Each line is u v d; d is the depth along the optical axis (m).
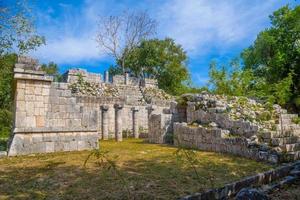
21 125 10.19
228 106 13.92
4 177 6.62
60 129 10.93
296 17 29.45
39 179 6.41
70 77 27.19
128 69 48.88
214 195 5.22
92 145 11.67
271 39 30.88
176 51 48.88
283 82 19.25
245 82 24.70
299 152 9.43
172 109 16.11
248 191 5.07
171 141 15.52
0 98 19.97
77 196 5.21
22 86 10.36
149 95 29.83
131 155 9.94
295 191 6.13
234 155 10.20
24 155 9.76
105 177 6.57
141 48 48.22
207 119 13.70
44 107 10.73
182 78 48.34
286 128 13.15
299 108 26.11
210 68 26.25
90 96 24.39
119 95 27.62
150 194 5.33
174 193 5.41
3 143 14.89
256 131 10.89
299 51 27.70
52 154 10.02
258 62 33.50
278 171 7.04
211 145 11.69
